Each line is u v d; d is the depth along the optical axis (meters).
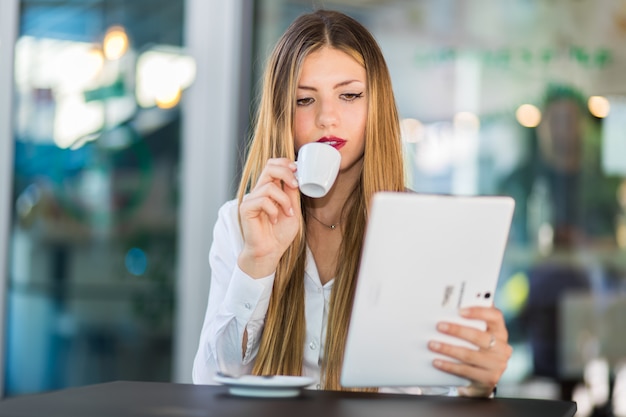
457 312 1.74
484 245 1.71
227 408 1.50
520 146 4.19
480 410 1.58
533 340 4.23
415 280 1.68
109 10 4.43
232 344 2.06
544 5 4.16
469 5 4.19
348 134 2.13
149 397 1.61
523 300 4.23
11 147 4.29
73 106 4.40
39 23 4.35
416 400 1.68
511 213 1.71
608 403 4.23
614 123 4.16
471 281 1.73
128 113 4.47
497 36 4.19
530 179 4.19
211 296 2.23
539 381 4.23
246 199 1.96
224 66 4.54
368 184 2.15
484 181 4.20
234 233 2.21
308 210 2.24
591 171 4.18
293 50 2.16
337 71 2.12
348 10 4.30
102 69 4.43
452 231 1.67
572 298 4.22
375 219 1.62
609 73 4.15
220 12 4.53
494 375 1.77
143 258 4.50
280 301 2.14
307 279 2.18
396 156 2.19
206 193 4.54
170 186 4.53
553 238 4.21
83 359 4.46
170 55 4.51
